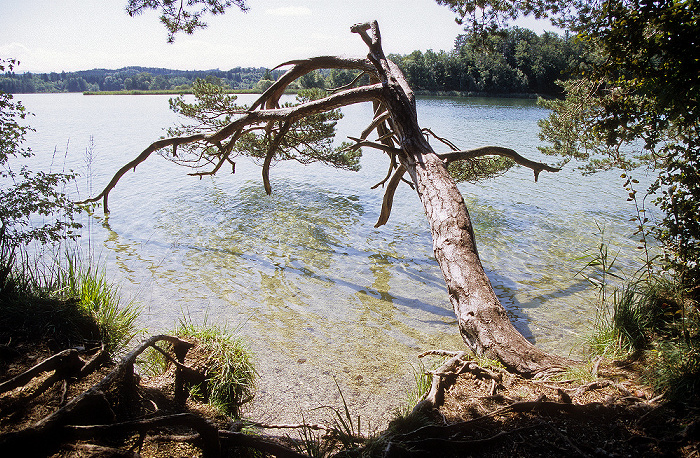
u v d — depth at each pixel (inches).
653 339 170.9
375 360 219.1
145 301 277.1
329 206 530.9
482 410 137.8
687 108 157.2
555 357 180.4
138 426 107.8
